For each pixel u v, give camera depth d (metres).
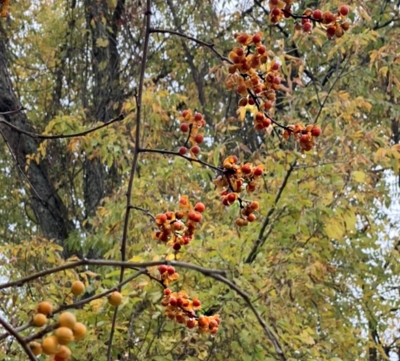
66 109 7.93
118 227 4.92
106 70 7.64
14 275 4.34
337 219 4.34
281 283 4.03
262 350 3.76
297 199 4.31
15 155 3.40
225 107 7.55
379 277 5.73
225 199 2.42
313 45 6.52
